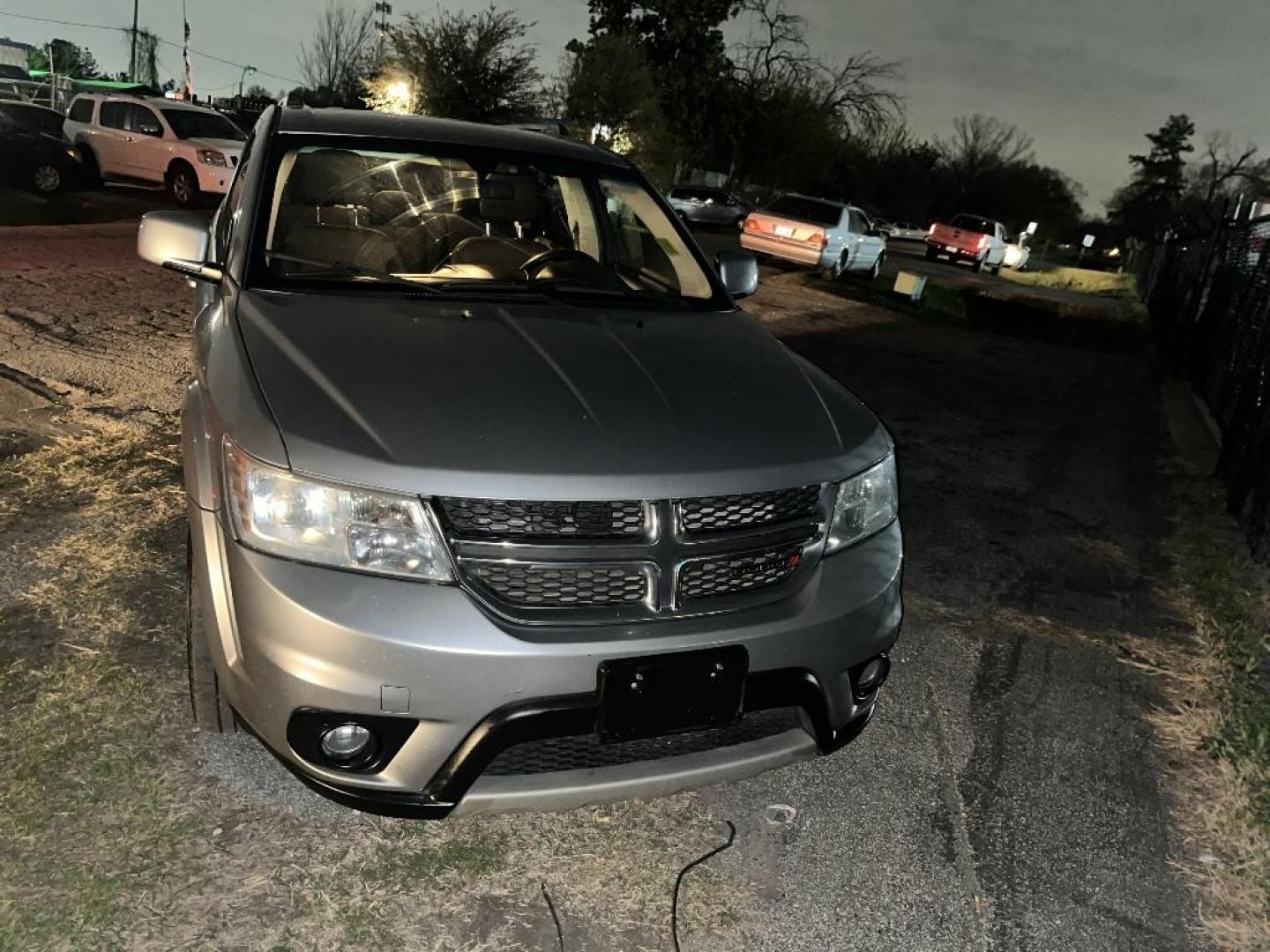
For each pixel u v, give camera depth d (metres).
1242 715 3.56
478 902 2.40
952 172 78.69
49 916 2.21
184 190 15.38
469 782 2.22
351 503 2.16
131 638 3.29
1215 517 5.91
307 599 2.13
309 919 2.29
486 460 2.20
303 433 2.21
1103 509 6.01
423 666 2.13
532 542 2.19
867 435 2.75
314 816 2.60
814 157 46.56
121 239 11.38
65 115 16.59
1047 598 4.57
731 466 2.37
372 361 2.51
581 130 34.34
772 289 15.26
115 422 5.25
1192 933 2.55
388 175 3.60
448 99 28.27
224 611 2.31
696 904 2.47
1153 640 4.22
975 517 5.59
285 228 3.24
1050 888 2.67
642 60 36.38
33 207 13.72
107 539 3.95
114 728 2.83
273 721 2.21
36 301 7.70
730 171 45.66
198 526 2.42
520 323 2.92
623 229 3.90
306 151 3.49
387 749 2.20
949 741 3.29
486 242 3.57
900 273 17.47
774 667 2.40
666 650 2.25
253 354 2.52
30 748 2.71
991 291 24.73
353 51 36.34
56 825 2.46
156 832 2.48
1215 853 2.86
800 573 2.50
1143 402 10.05
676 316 3.30
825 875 2.63
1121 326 19.78
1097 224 92.50
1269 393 5.76
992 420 8.18
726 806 2.86
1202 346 11.11
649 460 2.30
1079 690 3.72
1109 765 3.25
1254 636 4.24
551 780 2.30
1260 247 9.11
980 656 3.92
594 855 2.60
